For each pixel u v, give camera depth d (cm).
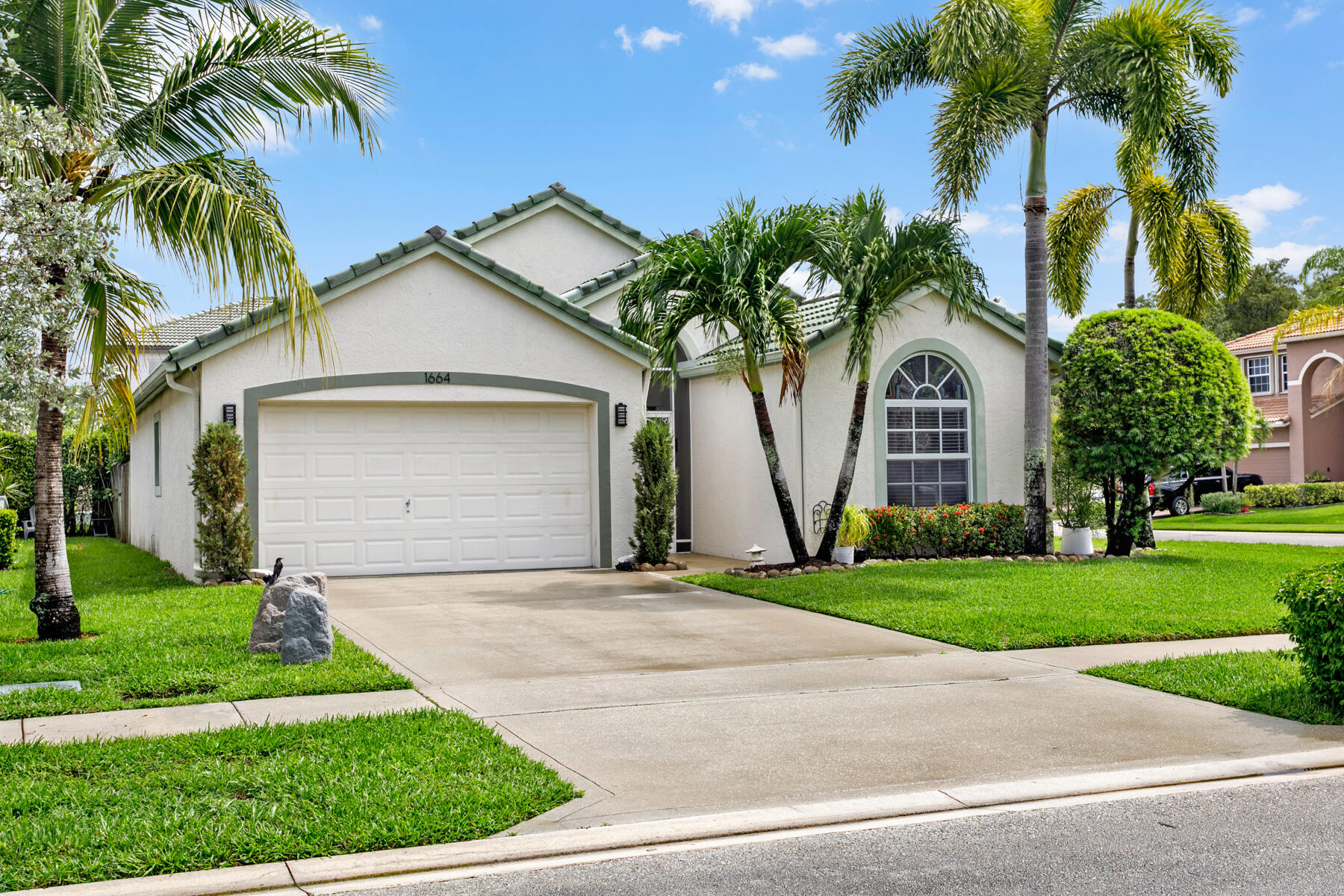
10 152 763
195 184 909
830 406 1602
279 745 605
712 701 732
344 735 625
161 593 1245
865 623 1050
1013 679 798
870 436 1628
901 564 1491
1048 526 1672
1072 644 934
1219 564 1488
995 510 1623
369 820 488
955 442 1698
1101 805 530
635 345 1555
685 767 581
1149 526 1762
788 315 1332
